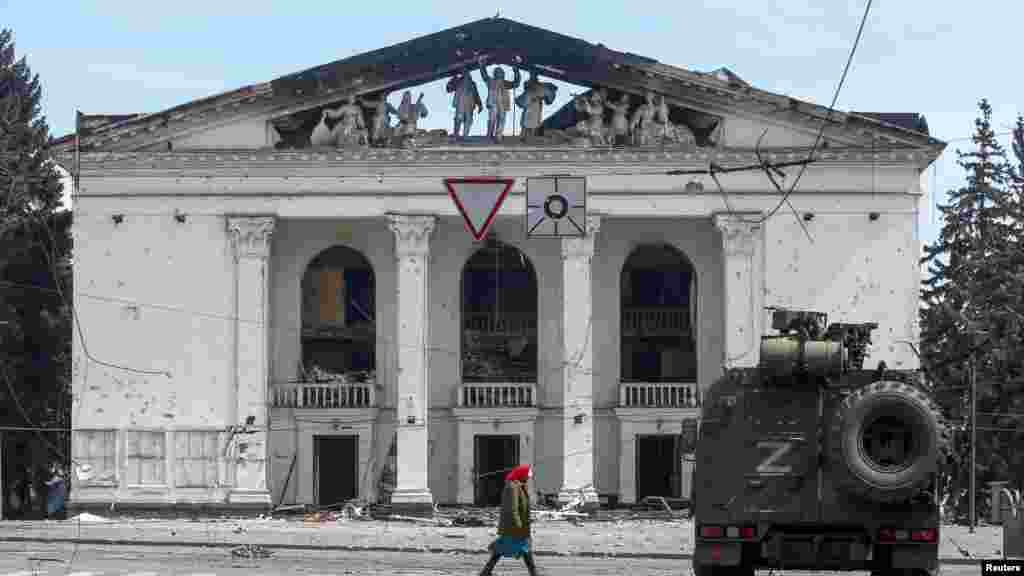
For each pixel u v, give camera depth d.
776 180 61.50
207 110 61.38
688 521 59.16
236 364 61.88
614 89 61.72
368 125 62.06
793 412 23.69
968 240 85.06
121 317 62.06
